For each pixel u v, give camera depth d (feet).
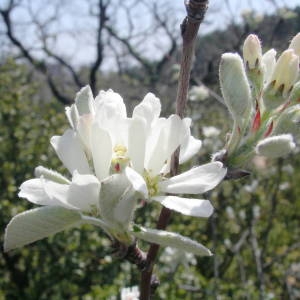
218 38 28.17
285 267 22.59
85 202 3.54
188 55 3.93
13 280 20.26
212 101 25.53
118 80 60.29
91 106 3.84
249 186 21.38
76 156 3.76
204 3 3.78
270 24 21.89
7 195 20.06
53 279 18.92
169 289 17.16
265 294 18.16
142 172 3.68
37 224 3.62
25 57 52.49
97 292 17.10
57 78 58.39
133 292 7.65
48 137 22.25
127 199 3.43
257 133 4.07
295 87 4.09
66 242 18.60
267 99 3.97
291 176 29.63
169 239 3.47
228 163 4.09
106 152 3.58
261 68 4.14
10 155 21.42
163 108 32.89
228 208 20.59
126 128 3.76
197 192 3.68
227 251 20.29
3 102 22.57
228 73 4.01
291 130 4.00
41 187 3.64
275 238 24.93
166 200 3.61
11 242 3.65
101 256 18.26
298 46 4.11
